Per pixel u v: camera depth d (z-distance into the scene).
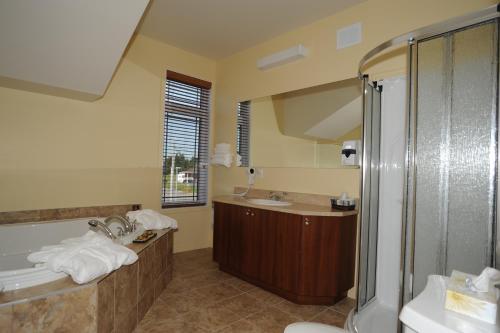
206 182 3.88
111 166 3.02
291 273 2.28
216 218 3.03
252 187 3.34
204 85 3.80
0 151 2.40
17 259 2.28
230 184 3.62
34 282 1.35
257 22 2.86
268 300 2.33
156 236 2.33
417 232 1.40
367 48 2.41
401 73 2.19
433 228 1.39
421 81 1.39
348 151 2.46
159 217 2.62
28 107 2.53
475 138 1.30
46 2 1.82
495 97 1.23
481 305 0.70
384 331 1.77
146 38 3.25
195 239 3.74
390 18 2.27
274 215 2.42
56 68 2.26
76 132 2.79
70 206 2.76
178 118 3.60
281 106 3.07
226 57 3.77
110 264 1.54
